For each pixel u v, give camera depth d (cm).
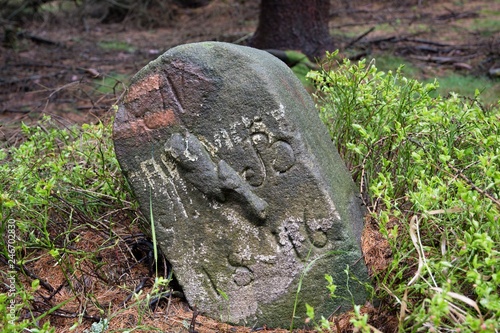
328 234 121
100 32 520
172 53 122
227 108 121
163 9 541
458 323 100
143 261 142
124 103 125
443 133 143
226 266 126
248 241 124
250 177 122
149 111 124
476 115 144
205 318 127
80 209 151
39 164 158
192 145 122
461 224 117
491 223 108
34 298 129
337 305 122
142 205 128
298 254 123
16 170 153
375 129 148
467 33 419
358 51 365
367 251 125
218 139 122
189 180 124
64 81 338
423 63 346
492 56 342
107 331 119
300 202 121
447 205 118
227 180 121
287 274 123
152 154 125
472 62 341
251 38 358
